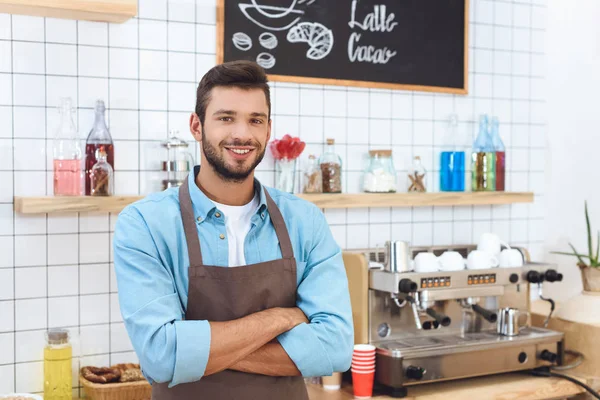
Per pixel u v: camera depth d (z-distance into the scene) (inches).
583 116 126.5
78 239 95.8
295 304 71.2
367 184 112.0
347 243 113.7
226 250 68.0
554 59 131.1
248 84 63.9
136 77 98.9
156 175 100.6
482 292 101.8
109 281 98.0
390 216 117.3
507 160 128.1
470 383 100.4
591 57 124.4
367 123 115.0
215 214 68.1
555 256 131.2
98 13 88.5
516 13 127.8
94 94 96.4
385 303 99.8
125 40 98.0
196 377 62.0
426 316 103.0
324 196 104.4
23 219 92.6
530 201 123.5
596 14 123.1
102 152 92.4
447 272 98.4
